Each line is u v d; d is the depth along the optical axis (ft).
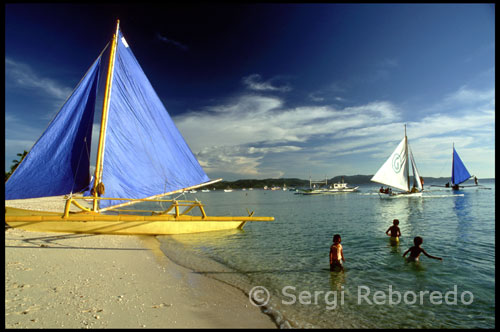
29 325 14.73
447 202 136.26
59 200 146.30
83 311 16.81
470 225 61.31
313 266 30.30
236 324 16.49
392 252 36.83
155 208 125.80
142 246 37.70
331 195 273.75
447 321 17.76
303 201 197.26
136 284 22.38
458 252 36.42
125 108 45.34
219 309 18.49
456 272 27.86
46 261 27.14
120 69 45.19
